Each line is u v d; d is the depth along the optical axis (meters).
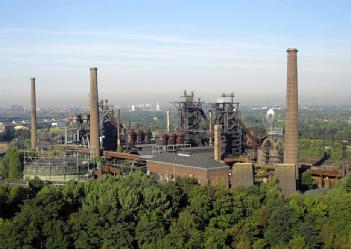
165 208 107.12
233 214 107.00
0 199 110.06
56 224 92.81
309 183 159.50
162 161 177.25
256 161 192.88
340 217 106.12
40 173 175.25
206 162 160.38
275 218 101.50
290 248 93.62
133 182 117.69
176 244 90.50
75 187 113.94
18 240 89.56
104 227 94.69
